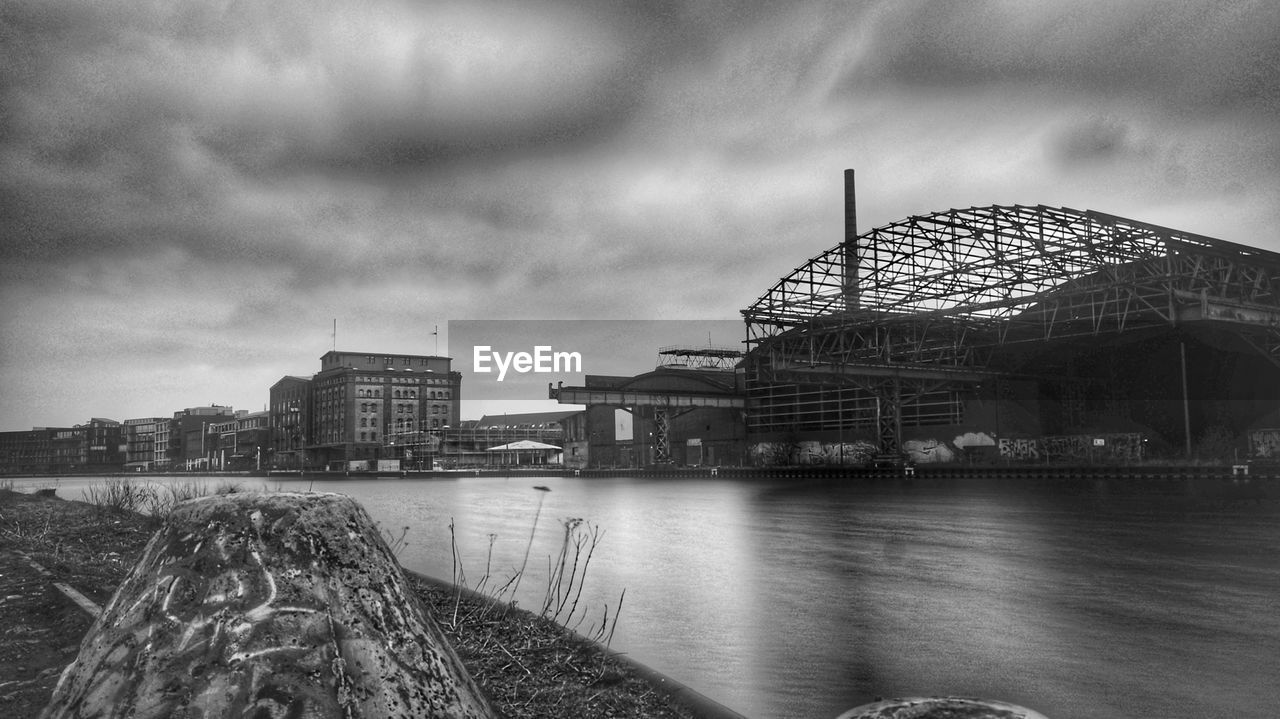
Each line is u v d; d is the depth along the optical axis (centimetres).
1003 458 7356
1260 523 2297
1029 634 823
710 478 8069
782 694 598
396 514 2733
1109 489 4356
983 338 8050
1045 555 1564
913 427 8094
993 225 6109
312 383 14100
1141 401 7769
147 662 118
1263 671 682
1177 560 1482
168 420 18850
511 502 3756
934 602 1021
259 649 120
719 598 1024
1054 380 7800
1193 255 5519
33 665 435
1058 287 6269
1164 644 786
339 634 126
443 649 142
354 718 120
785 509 3144
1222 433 6688
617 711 390
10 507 1602
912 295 6725
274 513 133
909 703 97
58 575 719
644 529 2183
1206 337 6731
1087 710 574
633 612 912
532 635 533
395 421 13412
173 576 126
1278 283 6169
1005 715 92
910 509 3069
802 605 982
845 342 7662
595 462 11606
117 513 1407
